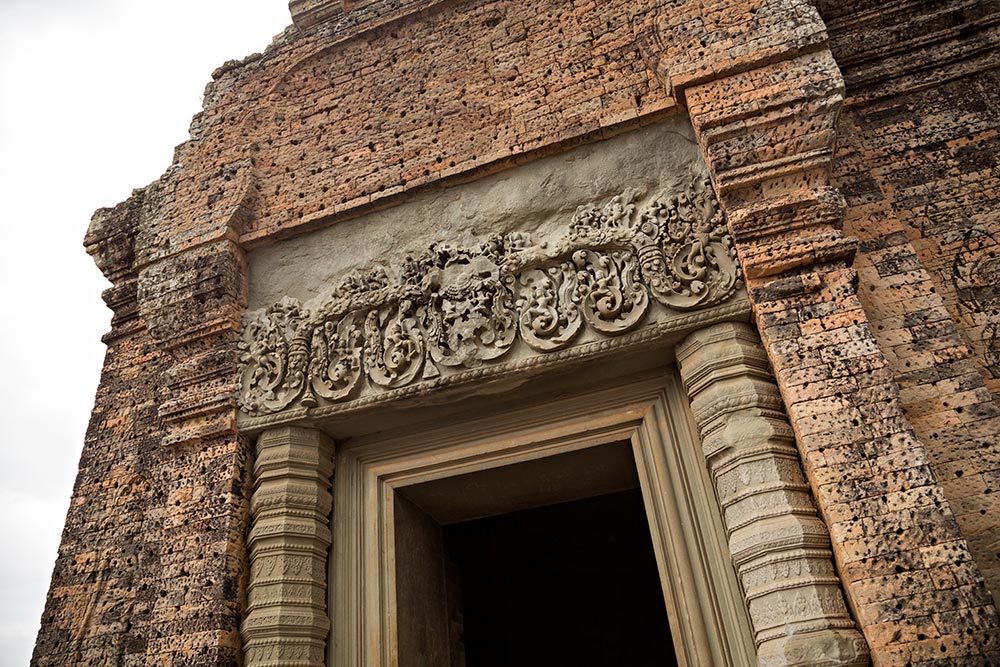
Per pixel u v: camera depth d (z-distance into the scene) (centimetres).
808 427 409
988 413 429
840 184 545
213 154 677
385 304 561
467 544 729
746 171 478
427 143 607
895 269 489
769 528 406
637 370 527
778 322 444
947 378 444
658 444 505
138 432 698
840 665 360
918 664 340
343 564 541
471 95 616
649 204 523
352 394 545
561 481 584
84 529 669
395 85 653
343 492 567
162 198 673
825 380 418
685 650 447
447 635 612
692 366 478
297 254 614
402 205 595
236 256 618
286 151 660
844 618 378
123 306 781
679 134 538
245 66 727
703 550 463
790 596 387
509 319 523
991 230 513
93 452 709
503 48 628
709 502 472
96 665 596
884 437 394
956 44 585
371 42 690
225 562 507
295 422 552
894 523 372
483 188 575
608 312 496
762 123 484
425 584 591
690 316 480
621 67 573
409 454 568
